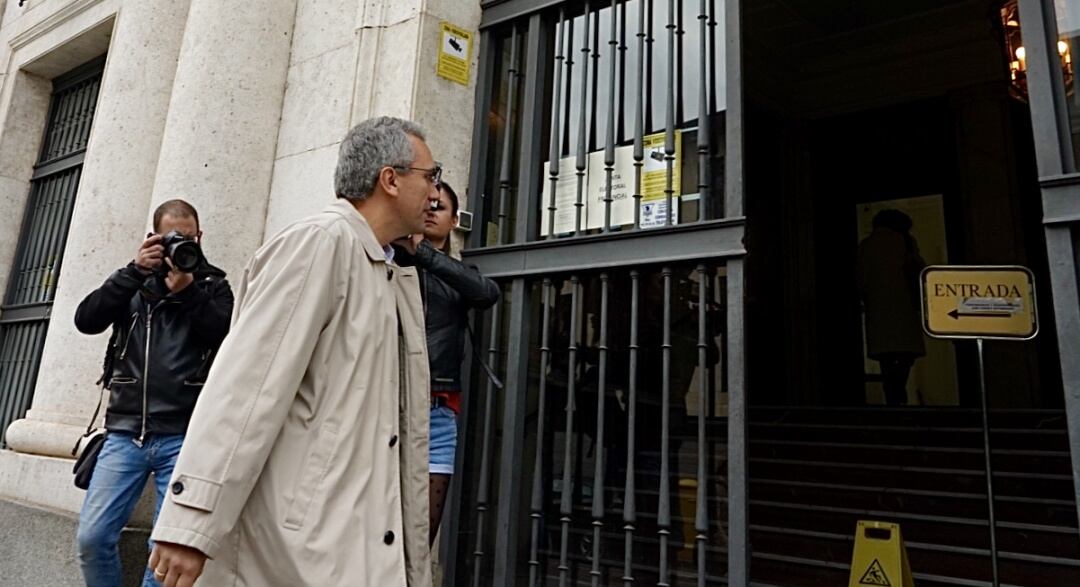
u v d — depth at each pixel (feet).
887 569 9.25
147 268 8.75
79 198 15.06
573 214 10.84
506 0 12.35
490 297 9.24
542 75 11.64
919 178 25.80
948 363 23.41
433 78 11.80
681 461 9.55
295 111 13.69
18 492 13.41
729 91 9.16
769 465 17.33
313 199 12.74
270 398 4.87
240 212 13.23
